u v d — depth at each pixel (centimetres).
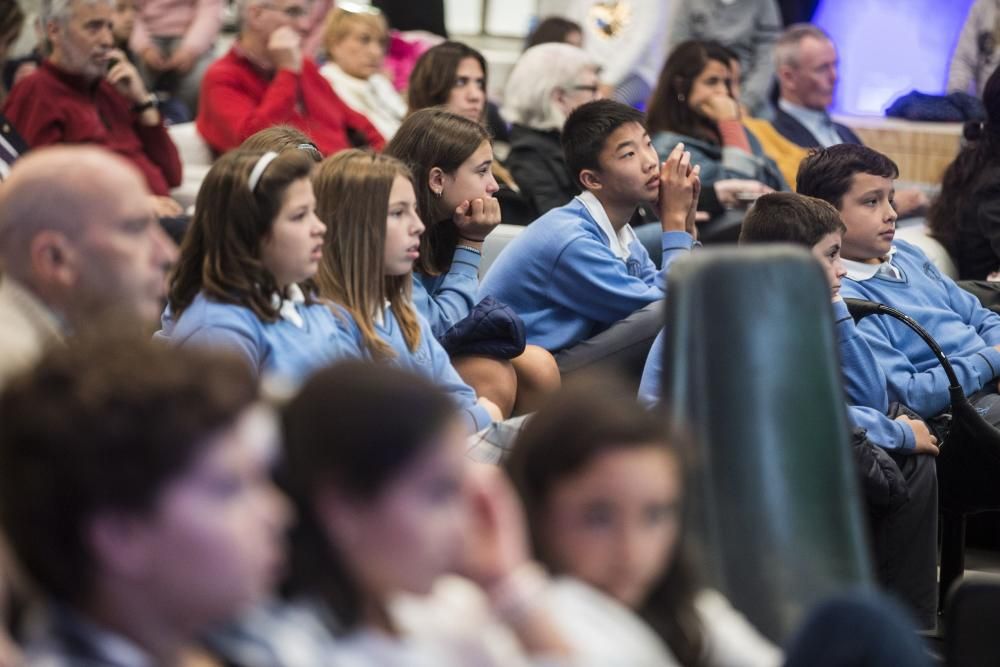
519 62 1016
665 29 1309
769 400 386
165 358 210
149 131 927
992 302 839
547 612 268
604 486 289
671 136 1070
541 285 739
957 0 1341
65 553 205
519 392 680
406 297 593
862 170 760
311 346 518
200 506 204
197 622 210
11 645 238
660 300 738
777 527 380
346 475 238
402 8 1280
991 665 400
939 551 805
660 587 320
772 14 1301
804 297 395
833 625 310
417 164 688
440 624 256
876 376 692
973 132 923
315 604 245
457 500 244
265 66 1000
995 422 730
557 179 987
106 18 886
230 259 503
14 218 387
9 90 998
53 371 207
